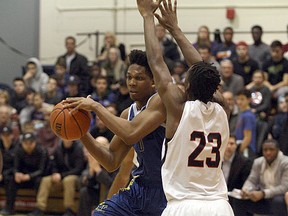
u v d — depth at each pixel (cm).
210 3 1352
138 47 1394
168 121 429
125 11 1405
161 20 468
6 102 1102
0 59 1472
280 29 1320
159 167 489
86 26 1425
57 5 1441
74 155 959
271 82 1086
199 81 425
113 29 1411
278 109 986
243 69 1084
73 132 460
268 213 805
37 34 1459
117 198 505
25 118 1094
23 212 1006
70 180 949
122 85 1000
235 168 834
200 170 424
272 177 812
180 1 1367
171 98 427
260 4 1327
